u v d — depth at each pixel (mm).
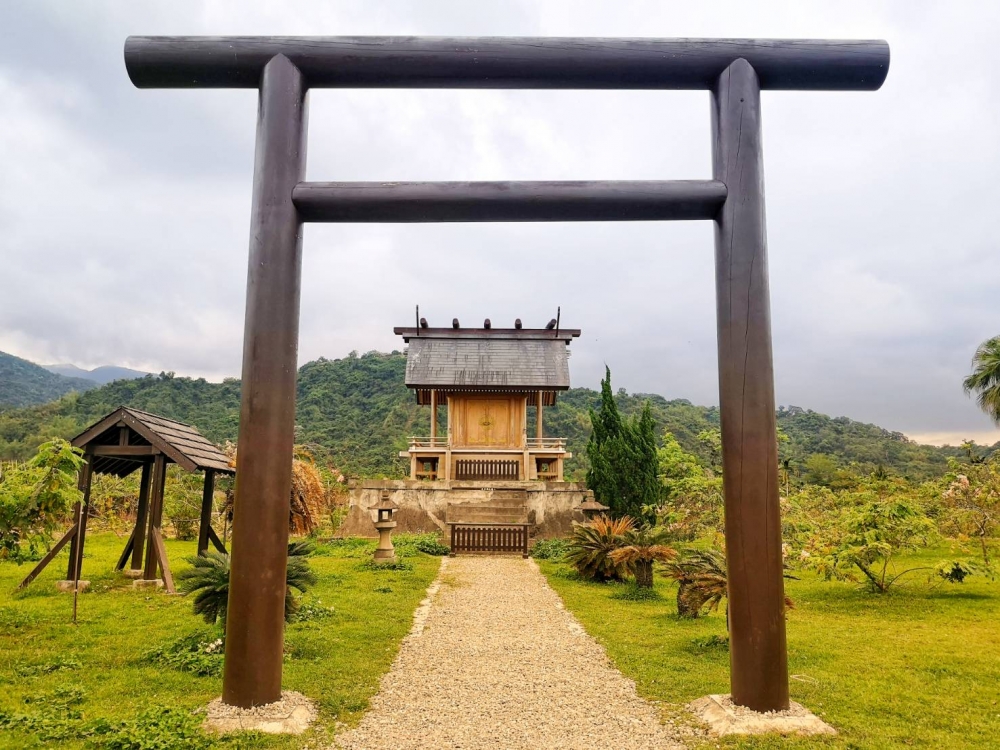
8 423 44031
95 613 8461
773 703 5062
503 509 19109
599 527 13172
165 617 8312
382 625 8344
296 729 4828
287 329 5445
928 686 5973
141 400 47094
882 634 8172
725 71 5684
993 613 9555
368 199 5555
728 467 5363
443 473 23406
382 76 5703
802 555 11234
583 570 12781
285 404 5383
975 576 12578
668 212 5652
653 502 18438
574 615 9453
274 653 5148
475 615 9391
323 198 5551
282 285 5445
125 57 5590
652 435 18984
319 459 35438
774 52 5680
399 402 46062
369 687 5938
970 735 4777
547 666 6789
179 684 5699
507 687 6070
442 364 23922
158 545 10297
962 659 6902
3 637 7234
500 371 23688
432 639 7891
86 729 4598
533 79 5727
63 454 7750
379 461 37031
